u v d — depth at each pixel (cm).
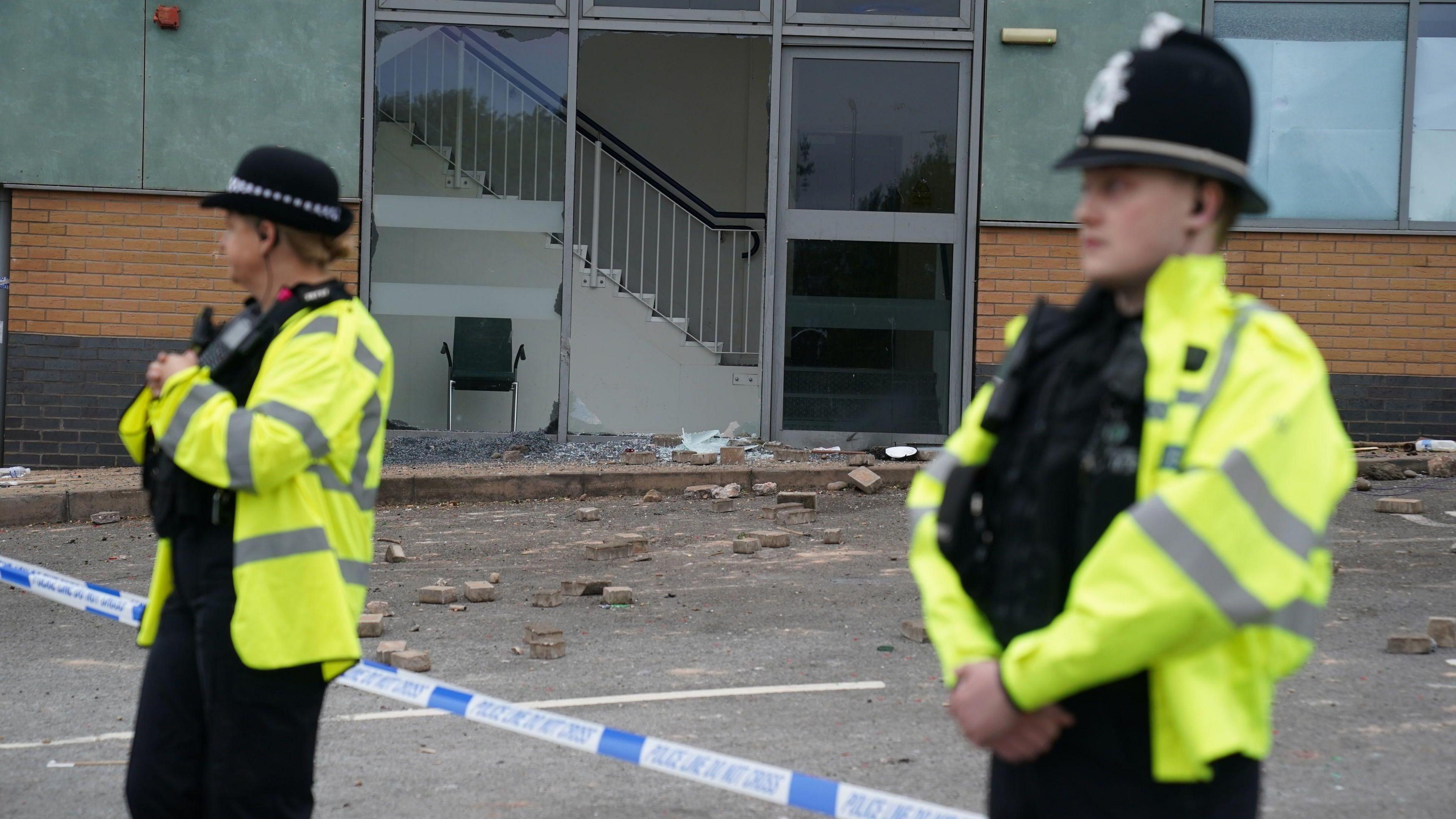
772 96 1143
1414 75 1115
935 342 1152
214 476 267
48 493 927
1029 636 180
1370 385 1120
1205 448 170
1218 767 179
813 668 561
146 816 281
